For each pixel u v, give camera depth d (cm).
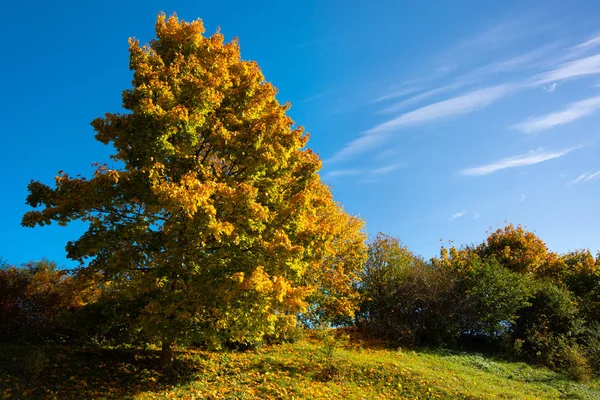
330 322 2009
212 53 1203
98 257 1053
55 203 1065
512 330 2047
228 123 1167
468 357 1819
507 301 2025
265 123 1152
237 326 1020
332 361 1380
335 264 2088
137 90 1012
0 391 885
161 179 1012
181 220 930
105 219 1045
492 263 2267
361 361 1427
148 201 1030
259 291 962
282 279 1018
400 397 1173
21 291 1270
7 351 1098
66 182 1038
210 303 994
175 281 1059
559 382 1565
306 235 1150
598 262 2506
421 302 2097
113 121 1088
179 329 982
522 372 1669
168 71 1066
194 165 1113
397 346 1938
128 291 1166
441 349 1912
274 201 1191
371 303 2280
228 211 1020
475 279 2127
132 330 1156
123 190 1026
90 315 1169
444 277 2155
